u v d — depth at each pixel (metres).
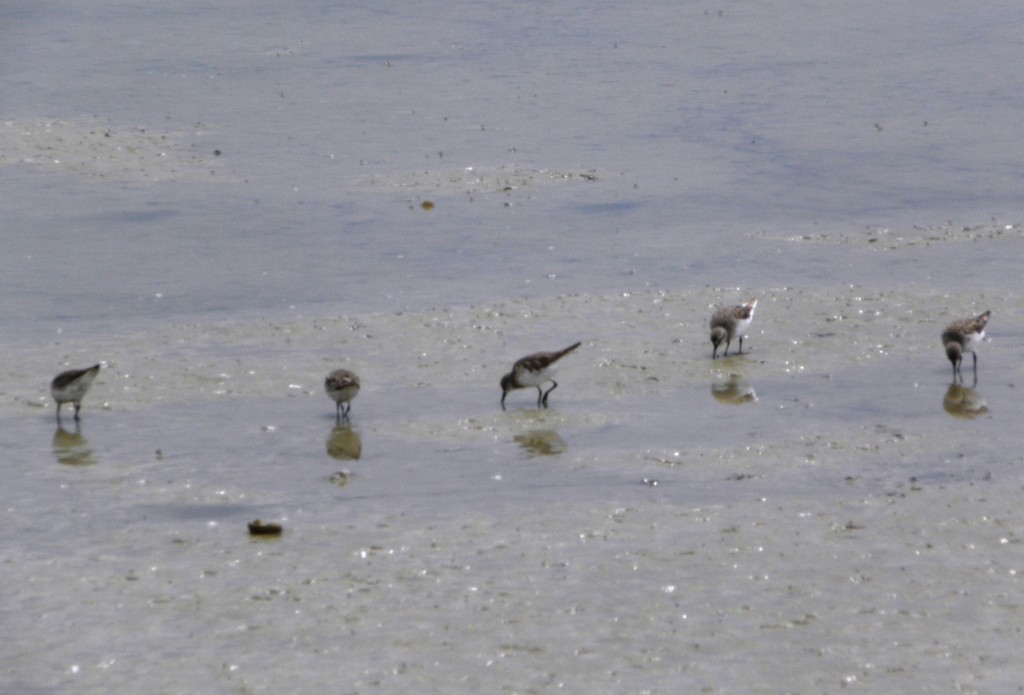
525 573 14.66
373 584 14.47
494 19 63.28
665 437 19.28
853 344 23.66
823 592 14.05
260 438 19.58
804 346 23.58
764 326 24.72
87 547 15.70
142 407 21.03
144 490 17.58
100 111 46.06
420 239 31.70
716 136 41.84
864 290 26.89
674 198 35.00
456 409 20.73
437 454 18.80
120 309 26.83
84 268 29.77
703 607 13.77
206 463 18.58
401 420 20.25
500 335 24.48
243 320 25.80
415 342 24.17
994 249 29.83
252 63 54.97
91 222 33.50
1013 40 55.97
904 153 39.19
